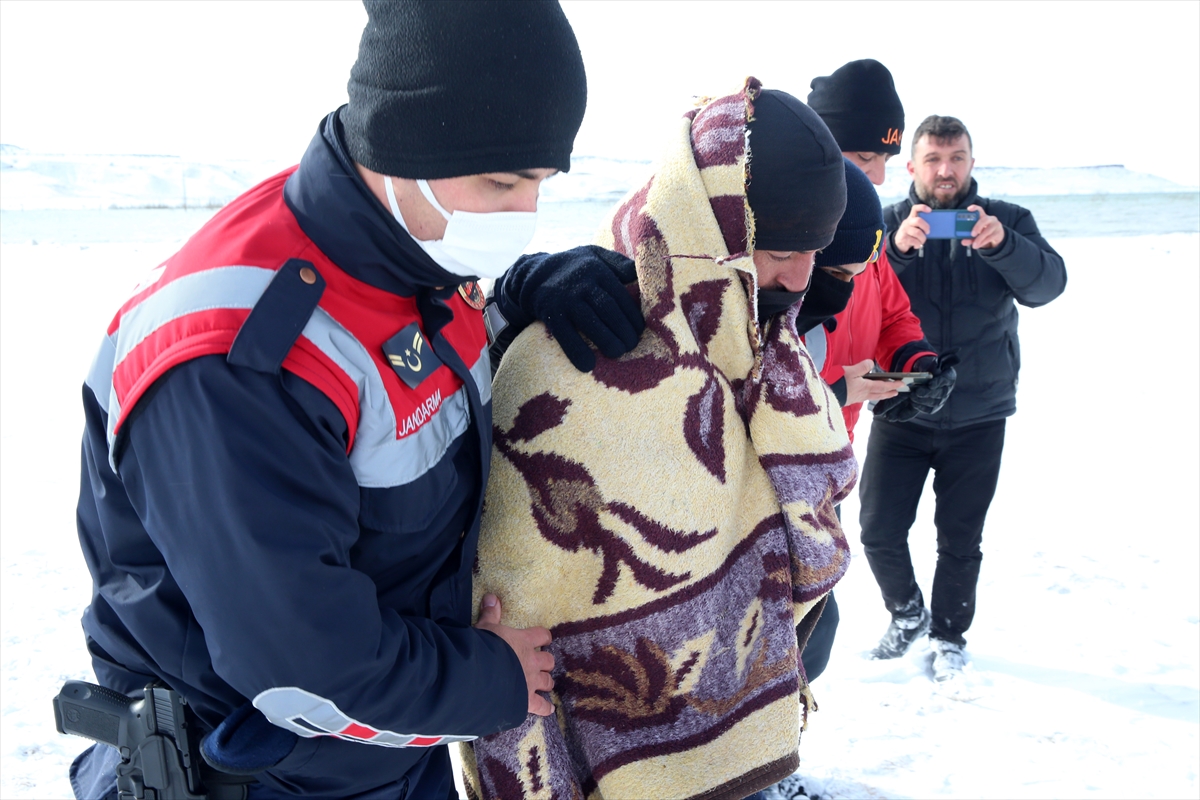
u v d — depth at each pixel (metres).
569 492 1.46
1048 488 5.31
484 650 1.28
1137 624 3.69
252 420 1.03
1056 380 7.96
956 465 3.34
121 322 1.11
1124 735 2.96
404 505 1.20
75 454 5.74
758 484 1.60
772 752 1.54
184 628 1.17
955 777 2.75
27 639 3.44
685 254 1.50
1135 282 13.60
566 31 1.12
